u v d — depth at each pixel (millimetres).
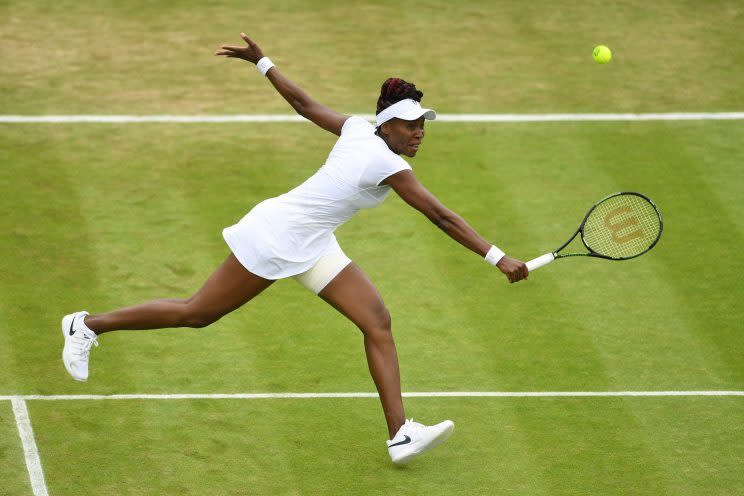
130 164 24406
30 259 20969
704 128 26469
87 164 24312
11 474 15430
